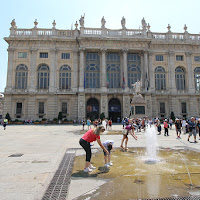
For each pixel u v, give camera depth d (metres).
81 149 9.86
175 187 4.62
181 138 14.98
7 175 5.62
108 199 3.98
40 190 4.46
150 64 44.88
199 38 47.78
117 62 45.16
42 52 43.62
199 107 45.06
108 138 14.82
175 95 44.25
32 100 41.56
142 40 43.28
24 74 42.72
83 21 44.28
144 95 41.62
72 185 4.79
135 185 4.76
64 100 42.50
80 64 42.41
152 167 6.37
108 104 44.12
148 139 8.48
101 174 5.67
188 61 46.00
